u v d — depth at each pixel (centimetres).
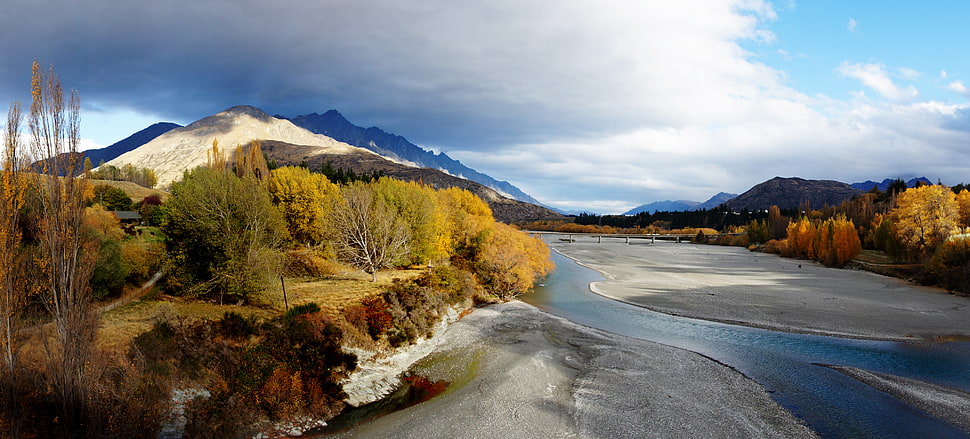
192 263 3875
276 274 3800
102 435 1720
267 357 2580
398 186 6856
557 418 2384
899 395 2645
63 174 1673
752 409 2466
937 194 8531
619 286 6819
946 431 2209
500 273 5931
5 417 1564
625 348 3600
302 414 2405
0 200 1564
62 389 1658
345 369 2850
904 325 4353
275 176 6069
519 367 3150
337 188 6769
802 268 9775
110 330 2572
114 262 3491
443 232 6962
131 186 13038
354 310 3516
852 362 3272
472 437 2206
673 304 5434
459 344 3775
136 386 1978
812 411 2438
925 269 7225
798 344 3741
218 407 2192
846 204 16500
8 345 1588
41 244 1659
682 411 2444
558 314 4941
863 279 7756
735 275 8288
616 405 2528
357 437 2233
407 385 2930
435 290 4662
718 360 3316
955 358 3356
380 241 5488
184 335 2536
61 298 1667
